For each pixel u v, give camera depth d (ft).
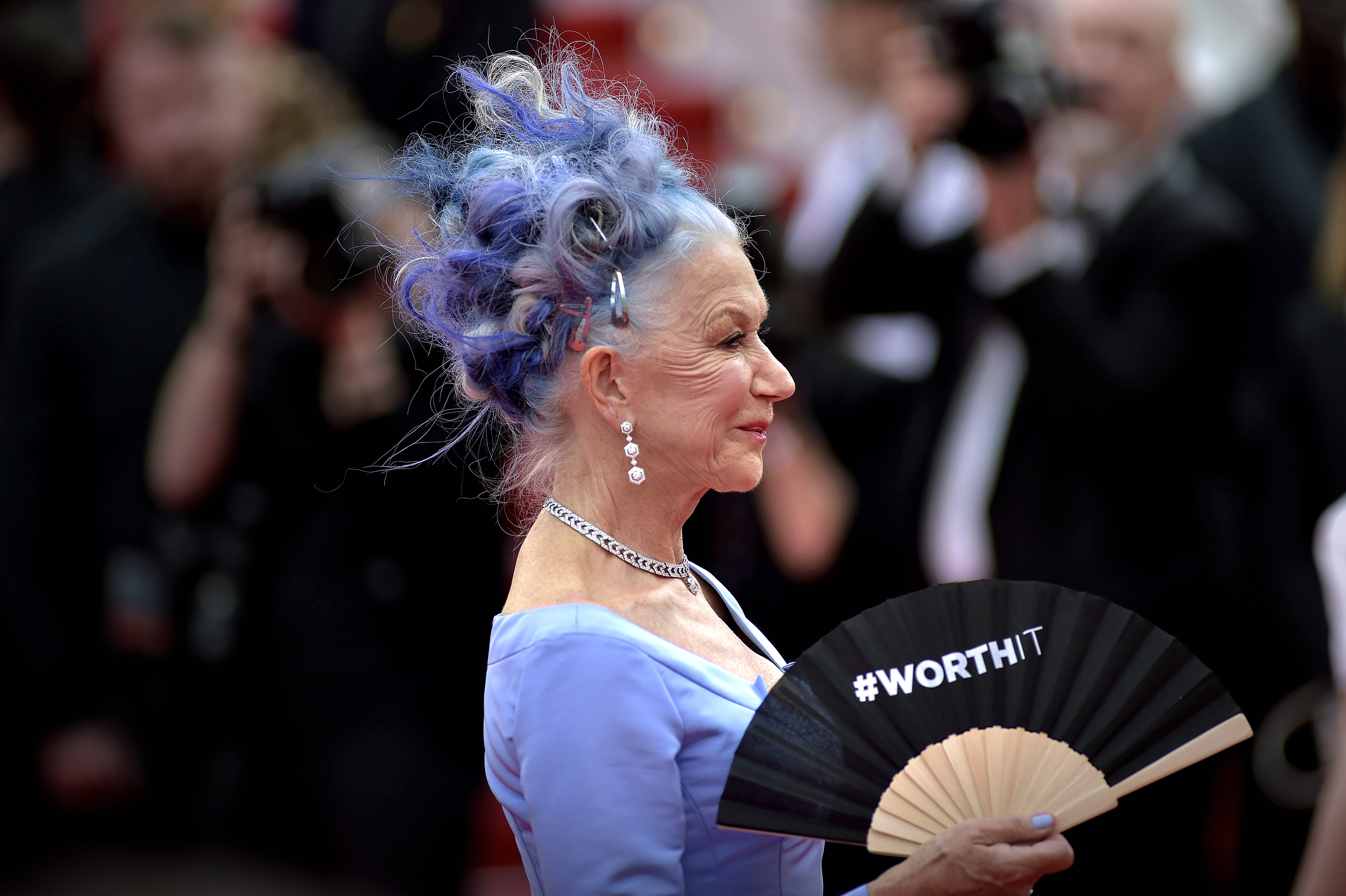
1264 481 42.65
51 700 46.52
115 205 51.52
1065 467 42.45
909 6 63.36
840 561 47.11
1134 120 46.65
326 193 41.22
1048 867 19.21
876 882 19.97
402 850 40.52
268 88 44.24
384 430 40.91
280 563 41.83
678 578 22.95
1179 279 42.63
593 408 22.04
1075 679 20.39
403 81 58.08
